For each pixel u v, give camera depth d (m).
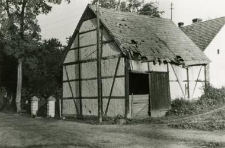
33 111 25.75
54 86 35.06
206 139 11.81
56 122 20.42
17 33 29.41
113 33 20.45
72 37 23.84
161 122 17.92
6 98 37.22
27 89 36.97
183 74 23.28
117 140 12.09
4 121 21.44
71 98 23.98
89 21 22.50
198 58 24.25
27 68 35.97
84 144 11.35
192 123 16.27
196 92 24.17
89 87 22.31
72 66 24.03
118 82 20.00
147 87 25.31
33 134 14.55
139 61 20.28
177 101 21.88
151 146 10.61
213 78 30.59
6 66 37.28
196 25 34.53
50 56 36.09
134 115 19.89
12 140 12.92
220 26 31.97
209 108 21.73
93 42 22.09
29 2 28.44
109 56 20.70
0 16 28.45
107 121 19.75
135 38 21.59
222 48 31.83
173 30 26.23
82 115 22.78
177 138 12.23
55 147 10.91
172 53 22.70
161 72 21.52
